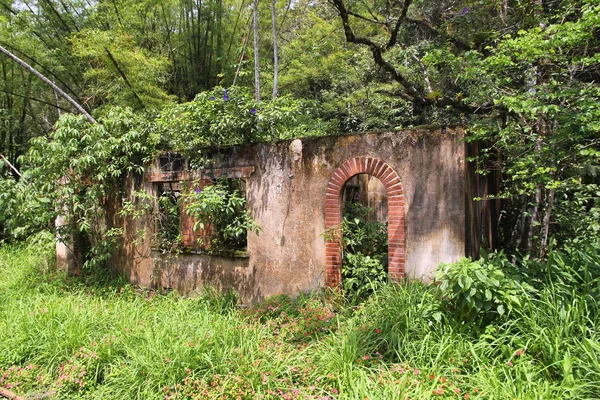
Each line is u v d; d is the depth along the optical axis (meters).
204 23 14.60
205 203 5.88
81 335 4.95
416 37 9.63
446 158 5.02
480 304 3.91
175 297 6.71
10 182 7.38
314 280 5.85
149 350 4.37
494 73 5.13
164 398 3.84
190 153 6.82
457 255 4.93
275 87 9.48
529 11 6.02
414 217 5.18
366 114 12.05
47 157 7.34
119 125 7.63
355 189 8.02
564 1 5.23
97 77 12.33
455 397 3.39
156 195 7.37
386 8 8.52
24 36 11.85
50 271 8.96
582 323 3.70
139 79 11.89
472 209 5.31
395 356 4.13
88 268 8.27
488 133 5.00
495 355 3.81
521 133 5.30
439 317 4.11
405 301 4.57
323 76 12.85
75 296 6.97
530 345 3.70
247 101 6.31
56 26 13.33
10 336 5.12
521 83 5.89
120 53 11.27
